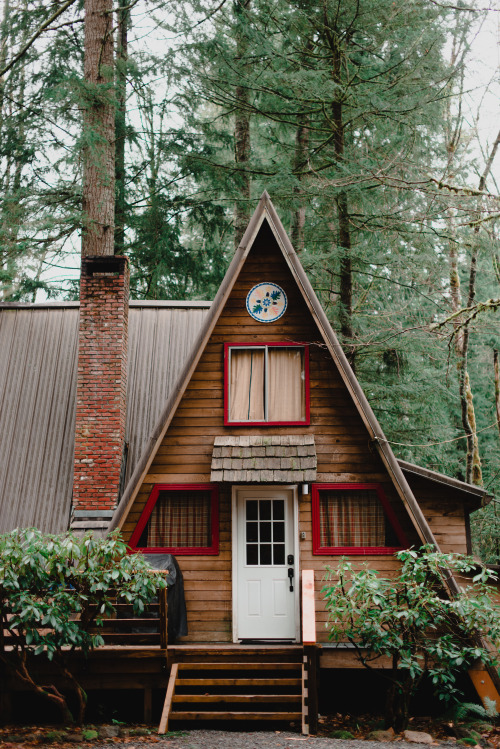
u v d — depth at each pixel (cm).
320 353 1304
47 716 1122
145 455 1234
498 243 1509
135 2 1655
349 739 945
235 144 2262
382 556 1234
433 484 1297
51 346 1631
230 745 888
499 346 1866
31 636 920
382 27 1677
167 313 1692
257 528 1266
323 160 1820
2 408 1545
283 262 1336
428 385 1912
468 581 1237
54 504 1423
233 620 1217
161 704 1159
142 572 991
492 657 1070
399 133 1716
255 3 1836
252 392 1304
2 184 1856
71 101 1658
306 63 1788
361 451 1266
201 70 1784
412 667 975
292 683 1054
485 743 941
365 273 1806
